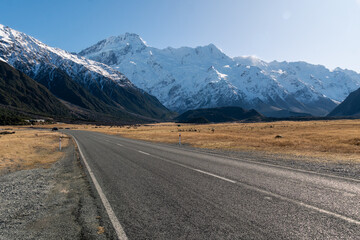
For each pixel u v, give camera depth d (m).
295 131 45.75
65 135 52.69
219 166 10.98
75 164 13.54
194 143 26.67
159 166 11.41
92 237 4.27
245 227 4.41
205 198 6.18
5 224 5.09
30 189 8.20
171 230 4.41
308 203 5.60
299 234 4.08
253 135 39.09
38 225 4.96
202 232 4.27
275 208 5.32
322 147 19.20
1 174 12.19
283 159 13.24
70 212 5.62
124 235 4.29
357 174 8.87
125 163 12.80
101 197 6.65
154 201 6.11
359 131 37.97
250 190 6.80
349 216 4.77
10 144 27.78
